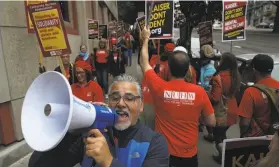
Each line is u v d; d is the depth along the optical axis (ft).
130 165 5.24
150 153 5.32
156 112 9.64
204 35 29.94
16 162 15.62
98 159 4.00
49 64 22.74
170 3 14.97
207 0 46.24
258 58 9.71
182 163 9.29
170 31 15.11
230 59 14.16
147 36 10.94
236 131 19.88
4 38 15.92
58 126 3.66
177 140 9.20
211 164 15.11
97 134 4.08
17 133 16.55
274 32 160.66
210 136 18.15
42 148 3.56
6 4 16.08
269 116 9.32
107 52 31.19
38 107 3.94
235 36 22.39
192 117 9.12
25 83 17.34
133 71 48.96
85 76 14.64
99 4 64.03
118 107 5.42
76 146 5.31
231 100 14.48
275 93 9.25
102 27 46.96
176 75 9.25
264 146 7.48
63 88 3.77
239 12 22.17
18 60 16.88
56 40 13.67
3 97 15.66
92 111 4.07
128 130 5.49
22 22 17.33
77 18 38.34
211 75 16.96
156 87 9.46
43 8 13.44
